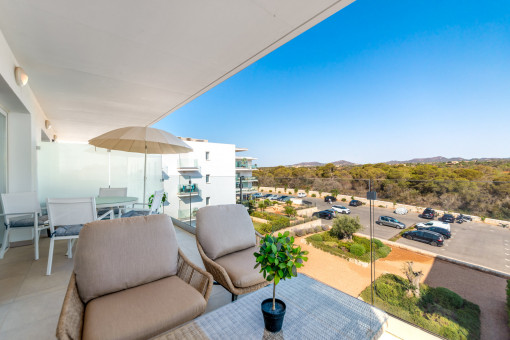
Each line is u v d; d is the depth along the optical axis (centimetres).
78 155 475
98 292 133
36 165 402
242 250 217
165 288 144
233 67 292
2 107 321
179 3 184
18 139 348
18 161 347
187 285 149
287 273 109
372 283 231
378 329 113
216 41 238
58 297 199
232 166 1903
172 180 555
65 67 287
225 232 208
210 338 103
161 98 396
